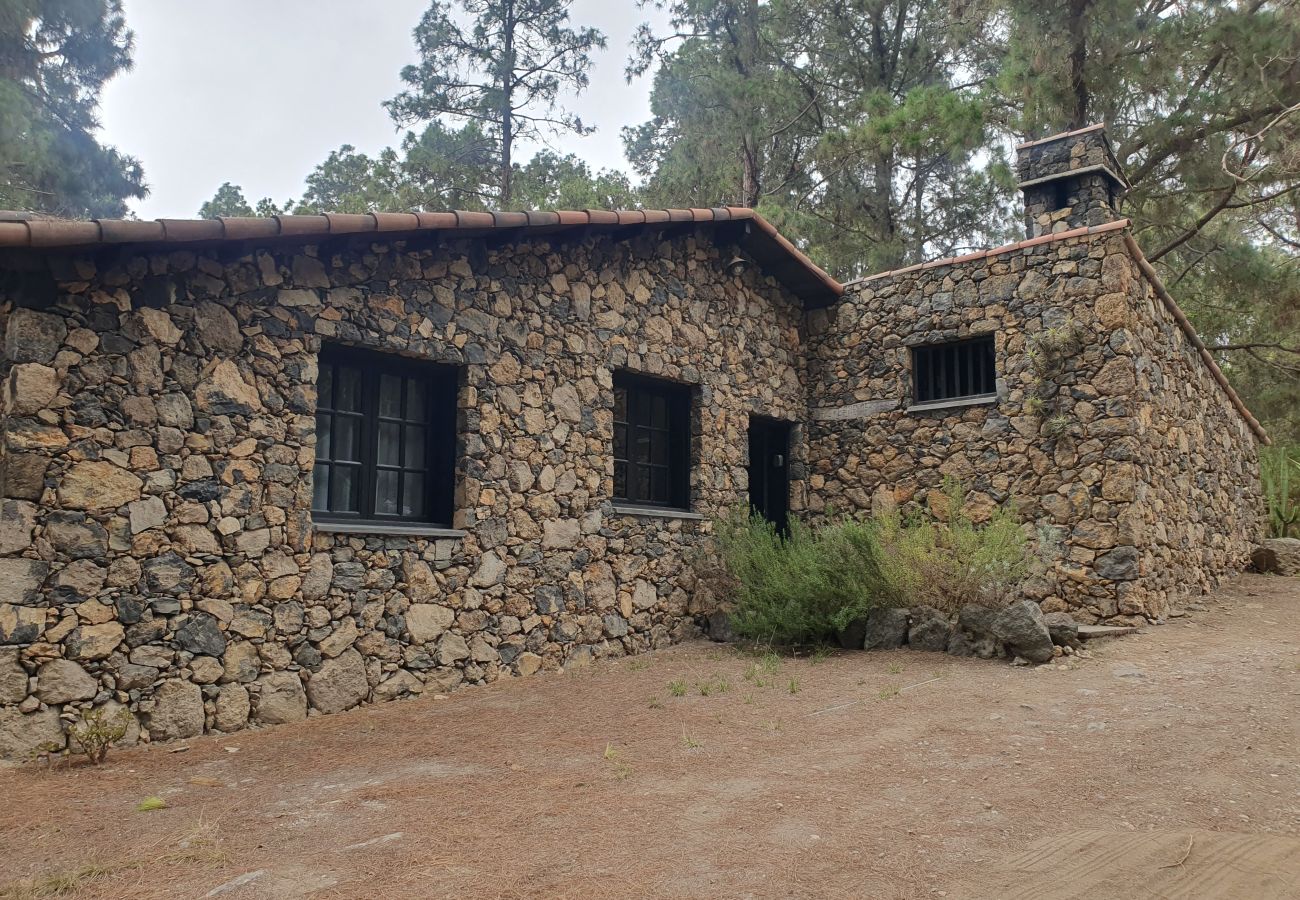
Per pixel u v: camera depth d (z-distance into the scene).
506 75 20.09
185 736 5.24
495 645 6.93
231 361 5.67
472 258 7.10
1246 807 3.69
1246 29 12.00
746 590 8.13
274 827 3.64
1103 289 8.32
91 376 5.08
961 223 17.33
